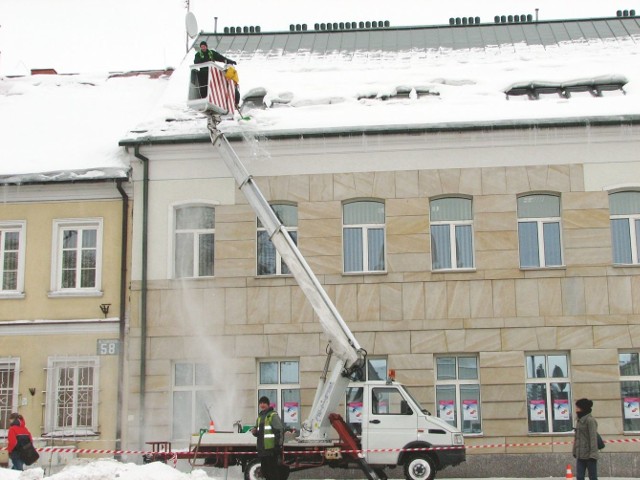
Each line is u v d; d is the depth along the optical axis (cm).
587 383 2219
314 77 2592
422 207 2303
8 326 2405
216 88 2052
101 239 2411
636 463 2172
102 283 2394
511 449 2198
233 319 2312
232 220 2345
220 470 2148
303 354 2278
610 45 2681
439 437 1875
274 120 2375
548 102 2367
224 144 2038
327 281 2297
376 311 2278
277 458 1650
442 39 2850
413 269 2284
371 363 2278
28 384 2378
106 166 2431
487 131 2289
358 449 1848
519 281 2266
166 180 2380
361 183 2320
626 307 2241
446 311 2267
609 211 2291
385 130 2294
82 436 2325
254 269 2327
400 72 2580
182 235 2384
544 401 2239
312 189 2328
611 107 2320
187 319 2327
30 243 2441
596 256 2262
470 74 2534
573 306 2248
